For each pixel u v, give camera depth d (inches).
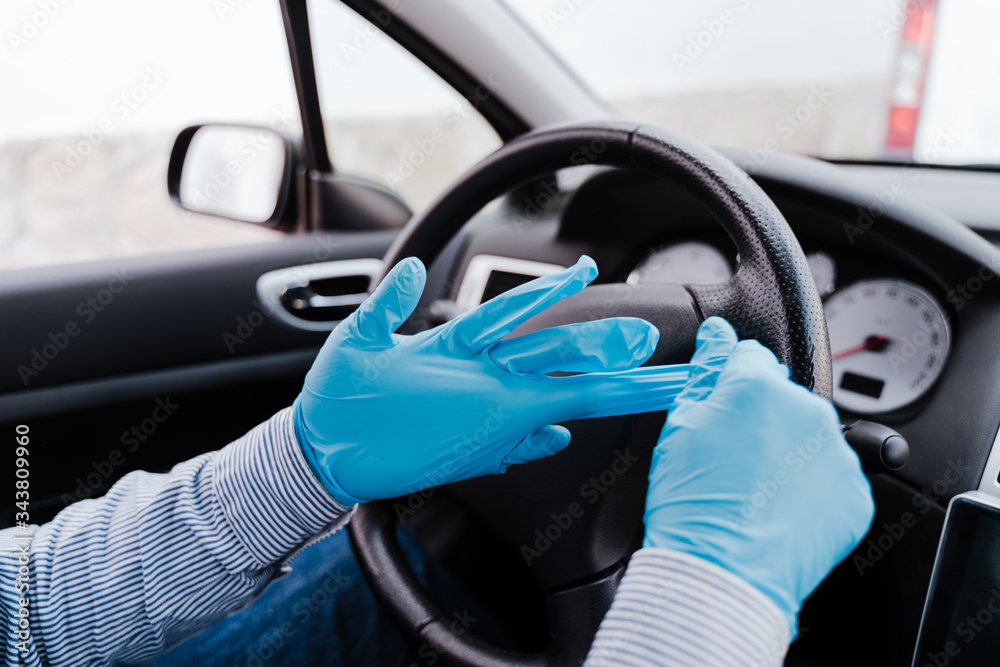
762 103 159.8
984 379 30.6
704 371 19.6
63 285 48.3
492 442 21.1
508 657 28.6
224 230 149.0
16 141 139.7
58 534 24.3
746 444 16.3
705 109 164.2
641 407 21.3
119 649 23.5
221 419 53.0
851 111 151.9
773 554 15.2
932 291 33.8
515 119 51.9
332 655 43.2
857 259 36.6
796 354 23.1
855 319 36.3
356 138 162.7
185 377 51.4
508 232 46.3
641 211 40.4
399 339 21.2
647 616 14.5
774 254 23.8
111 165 147.3
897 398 33.9
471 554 39.9
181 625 23.8
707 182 25.5
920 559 32.2
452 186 33.5
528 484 28.5
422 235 34.6
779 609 14.8
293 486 22.0
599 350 20.3
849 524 16.1
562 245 43.1
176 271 51.0
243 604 24.6
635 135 27.5
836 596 36.2
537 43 53.2
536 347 20.7
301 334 54.7
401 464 21.0
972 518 28.6
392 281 20.2
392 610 30.4
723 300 24.9
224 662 42.8
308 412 21.0
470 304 45.9
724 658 13.9
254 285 53.1
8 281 47.3
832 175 34.2
